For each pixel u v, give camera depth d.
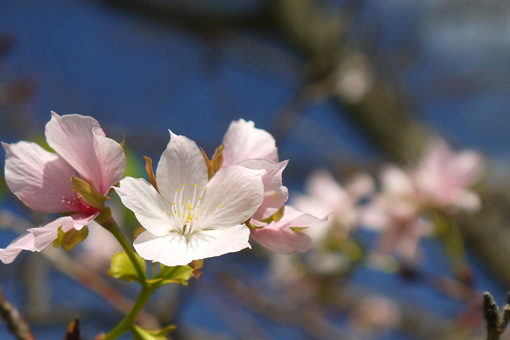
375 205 0.42
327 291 0.45
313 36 0.87
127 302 0.37
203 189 0.25
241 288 0.52
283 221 0.26
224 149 0.26
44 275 0.48
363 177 0.45
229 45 0.83
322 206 0.44
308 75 0.59
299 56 0.88
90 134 0.25
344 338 0.52
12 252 0.24
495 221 0.65
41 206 0.26
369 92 0.78
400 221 0.40
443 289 0.40
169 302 0.45
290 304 0.53
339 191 0.44
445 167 0.40
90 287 0.36
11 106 0.52
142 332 0.25
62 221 0.24
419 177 0.40
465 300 0.39
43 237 0.24
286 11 0.88
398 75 0.85
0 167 0.45
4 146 0.26
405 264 0.40
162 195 0.25
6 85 0.53
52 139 0.25
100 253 0.47
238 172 0.25
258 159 0.25
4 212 0.36
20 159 0.26
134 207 0.24
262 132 0.27
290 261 0.47
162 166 0.25
